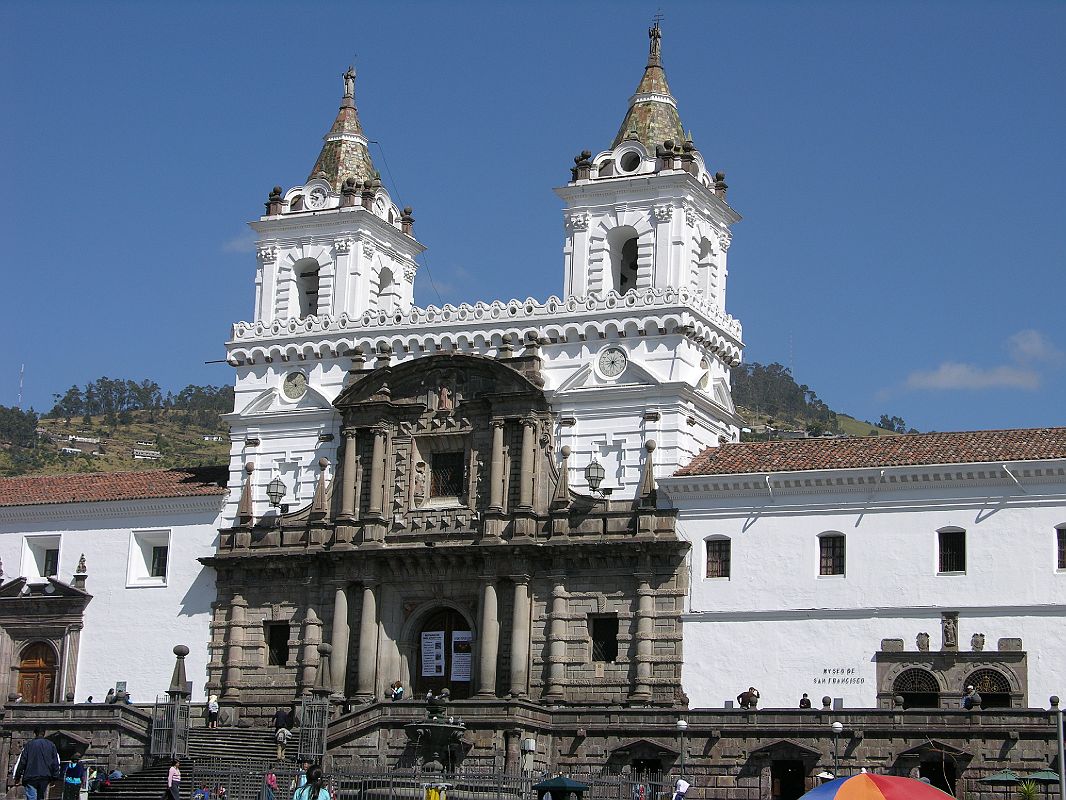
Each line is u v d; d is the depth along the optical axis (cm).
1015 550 7944
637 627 8612
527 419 9062
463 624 9200
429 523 9188
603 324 9094
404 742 8106
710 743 7812
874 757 7450
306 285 10425
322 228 10175
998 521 8012
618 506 8838
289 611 9444
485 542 8900
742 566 8488
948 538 8125
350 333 9694
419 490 9331
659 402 8931
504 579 8900
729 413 9500
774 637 8338
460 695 9100
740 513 8556
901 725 7425
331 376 9769
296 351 9831
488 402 9188
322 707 8181
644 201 9362
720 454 8900
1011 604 7900
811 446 8719
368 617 9131
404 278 10625
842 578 8262
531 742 8038
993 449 8181
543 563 8888
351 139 10638
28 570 10225
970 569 8012
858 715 7519
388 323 9638
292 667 9375
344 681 9112
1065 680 7725
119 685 9769
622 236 9556
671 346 8994
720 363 9575
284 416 9775
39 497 10288
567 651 8750
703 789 7756
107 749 8394
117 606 9906
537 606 8869
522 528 8881
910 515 8200
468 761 8031
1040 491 7956
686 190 9319
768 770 7656
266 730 8662
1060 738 4769
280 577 9488
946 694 7919
